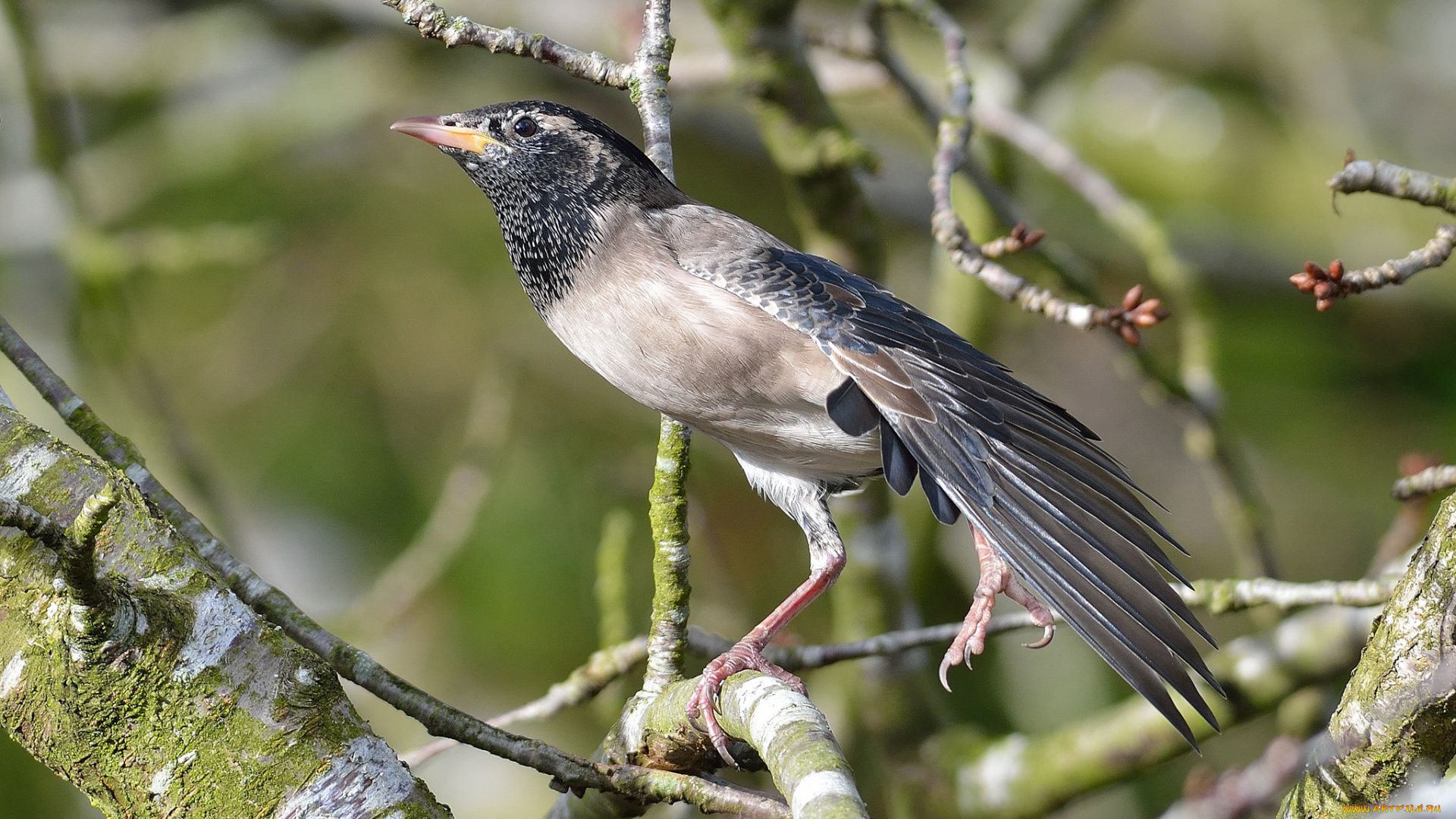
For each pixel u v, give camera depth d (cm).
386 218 1444
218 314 1410
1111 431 1459
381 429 1383
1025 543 585
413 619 1261
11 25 1088
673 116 1395
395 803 463
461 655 1253
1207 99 1608
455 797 1188
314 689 469
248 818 450
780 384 643
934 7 766
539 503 1303
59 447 483
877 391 623
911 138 1463
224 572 521
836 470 690
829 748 462
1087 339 1468
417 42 1401
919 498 1080
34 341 1195
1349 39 1609
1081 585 567
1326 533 1425
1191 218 1498
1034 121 1168
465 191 1456
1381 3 1627
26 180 1190
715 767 581
